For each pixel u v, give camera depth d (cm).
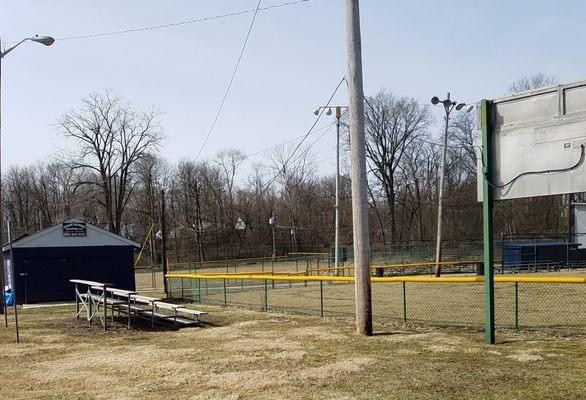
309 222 7262
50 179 8438
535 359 791
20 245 2361
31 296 2355
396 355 852
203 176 7681
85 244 2486
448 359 809
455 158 6381
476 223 5675
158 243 6925
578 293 1956
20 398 689
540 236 4681
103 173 6669
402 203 6762
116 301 1467
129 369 839
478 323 1212
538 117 831
